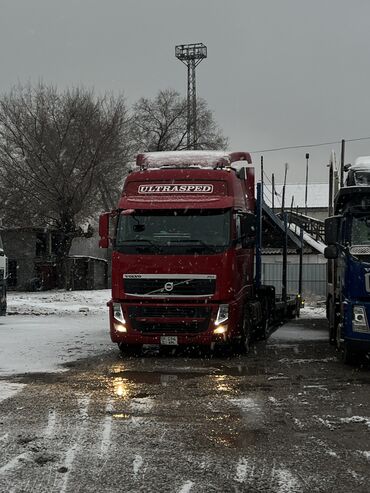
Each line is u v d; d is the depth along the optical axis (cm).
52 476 549
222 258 1279
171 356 1353
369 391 943
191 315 1278
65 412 796
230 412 797
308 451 625
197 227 1295
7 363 1234
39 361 1264
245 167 1501
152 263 1290
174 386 982
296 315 2502
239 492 511
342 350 1270
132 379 1050
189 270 1280
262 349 1493
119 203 1337
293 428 717
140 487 523
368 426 726
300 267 2573
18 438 669
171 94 5728
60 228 4778
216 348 1435
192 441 661
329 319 1609
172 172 1356
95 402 859
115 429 710
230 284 1280
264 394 917
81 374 1105
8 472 559
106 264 5394
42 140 4562
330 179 1756
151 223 1307
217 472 561
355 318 1148
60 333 1812
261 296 1644
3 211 4819
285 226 2084
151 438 672
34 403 852
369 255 1167
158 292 1285
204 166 1399
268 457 605
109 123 4728
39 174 4566
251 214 1341
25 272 4962
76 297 3878
